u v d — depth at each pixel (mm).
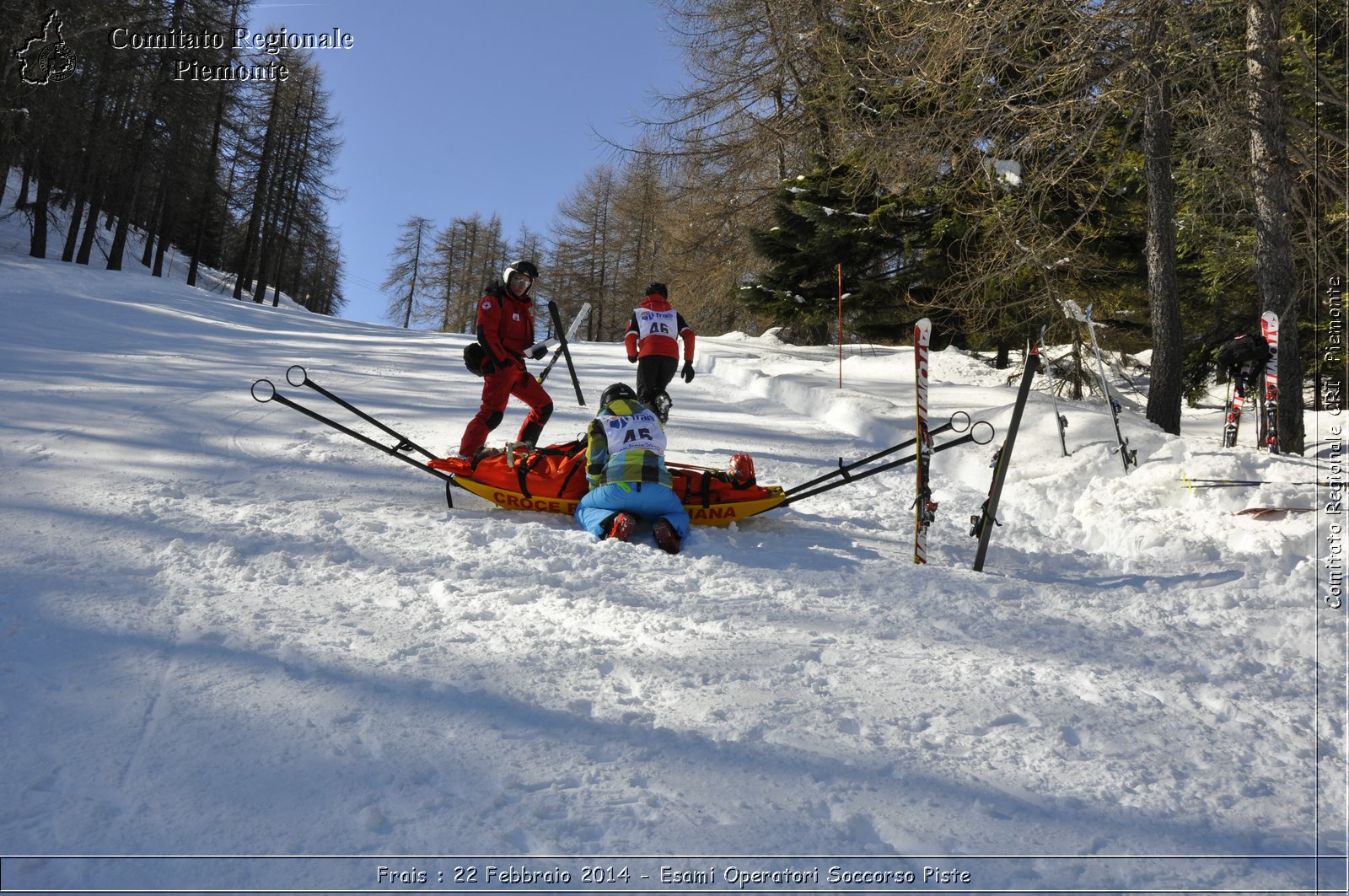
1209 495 7027
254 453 7656
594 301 58156
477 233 71625
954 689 3473
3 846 2264
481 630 3945
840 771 2807
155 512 5574
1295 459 7910
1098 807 2672
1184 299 19516
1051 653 3941
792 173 25078
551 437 9156
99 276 30172
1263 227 10594
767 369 16344
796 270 22359
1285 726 3275
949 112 11242
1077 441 9164
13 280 24672
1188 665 3854
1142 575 5355
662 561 5160
